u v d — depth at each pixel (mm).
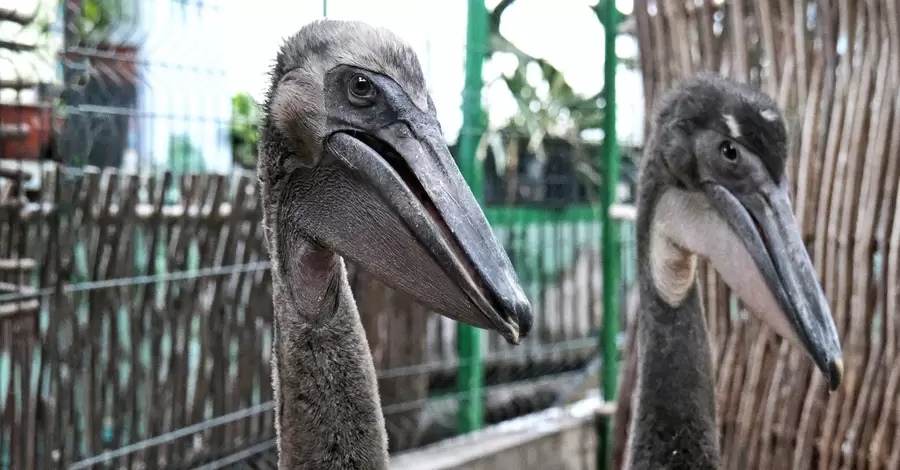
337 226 1661
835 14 3074
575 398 5879
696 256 2297
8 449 3092
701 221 2184
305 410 1762
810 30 3182
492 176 6465
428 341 4918
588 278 6117
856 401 3125
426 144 1574
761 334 3406
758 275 2051
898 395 2988
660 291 2299
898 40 2885
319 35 1647
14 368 3080
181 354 3721
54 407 3232
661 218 2289
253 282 3934
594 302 6160
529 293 5770
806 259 2014
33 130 3178
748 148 2104
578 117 6895
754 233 2068
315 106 1626
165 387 3678
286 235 1747
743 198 2105
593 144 6871
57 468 3244
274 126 1702
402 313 4520
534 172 6688
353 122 1606
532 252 5785
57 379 3211
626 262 5992
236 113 3842
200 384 3771
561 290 5945
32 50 3127
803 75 3186
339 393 1761
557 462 4645
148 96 3498
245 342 3932
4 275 3090
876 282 3045
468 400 4789
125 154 3635
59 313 3180
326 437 1754
